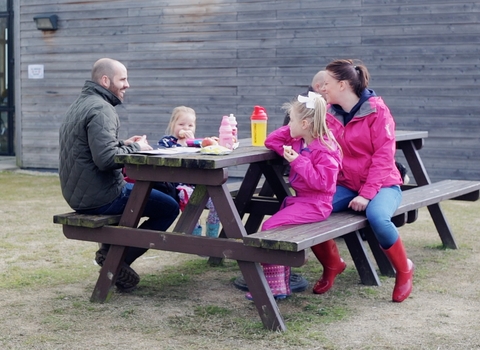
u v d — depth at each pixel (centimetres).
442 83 876
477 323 369
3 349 326
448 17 865
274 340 339
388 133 422
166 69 1039
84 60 1093
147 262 514
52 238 592
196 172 366
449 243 562
